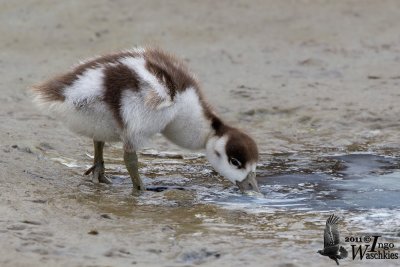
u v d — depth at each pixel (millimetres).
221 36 26062
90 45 24953
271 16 27766
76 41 25312
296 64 23391
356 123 18078
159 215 11750
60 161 14625
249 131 17688
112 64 12875
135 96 12609
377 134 17391
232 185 13703
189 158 15609
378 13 28109
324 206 12492
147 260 9727
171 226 11156
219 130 13383
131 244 10242
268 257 10047
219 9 28250
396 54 24359
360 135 17344
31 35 25781
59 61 23281
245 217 11852
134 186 13062
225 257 10008
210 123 13375
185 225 11297
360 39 25891
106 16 27234
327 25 27031
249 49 24906
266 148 16484
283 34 26344
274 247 10438
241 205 12531
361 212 12156
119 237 10469
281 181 14000
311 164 15227
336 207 12438
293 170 14758
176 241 10492
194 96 13188
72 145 15852
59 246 9938
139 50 13578
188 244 10383
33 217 10938
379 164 15227
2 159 13820
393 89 20562
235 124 18219
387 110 18750
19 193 12086
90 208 11820
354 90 20531
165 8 28109
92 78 12719
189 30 26438
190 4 28547
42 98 12945
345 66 23125
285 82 21422
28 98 19391
